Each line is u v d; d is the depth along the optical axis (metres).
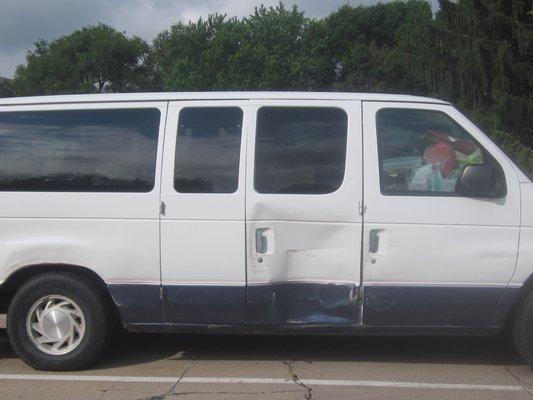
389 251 4.85
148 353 5.68
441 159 4.98
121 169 5.05
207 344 5.94
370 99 5.05
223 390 4.75
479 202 4.84
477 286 4.85
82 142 5.13
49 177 5.10
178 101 5.11
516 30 23.92
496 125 23.58
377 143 4.96
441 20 28.66
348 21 55.25
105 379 5.00
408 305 4.87
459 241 4.84
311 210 4.88
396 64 46.62
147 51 63.38
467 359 5.46
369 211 4.86
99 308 5.10
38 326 5.14
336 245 4.89
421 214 4.84
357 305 4.89
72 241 5.01
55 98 5.23
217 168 4.98
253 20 48.22
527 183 4.88
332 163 4.94
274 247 4.90
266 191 4.93
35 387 4.84
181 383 4.90
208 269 4.94
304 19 49.03
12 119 5.21
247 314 4.96
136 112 5.13
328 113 5.02
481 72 25.72
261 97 5.05
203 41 49.09
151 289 5.00
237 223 4.91
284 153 4.97
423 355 5.58
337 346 5.84
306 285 4.93
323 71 50.47
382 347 5.82
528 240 4.83
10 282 5.14
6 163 5.14
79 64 61.41
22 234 5.07
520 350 4.95
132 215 4.98
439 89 28.41
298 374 5.09
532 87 23.92
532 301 4.86
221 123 5.04
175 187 4.97
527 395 4.62
